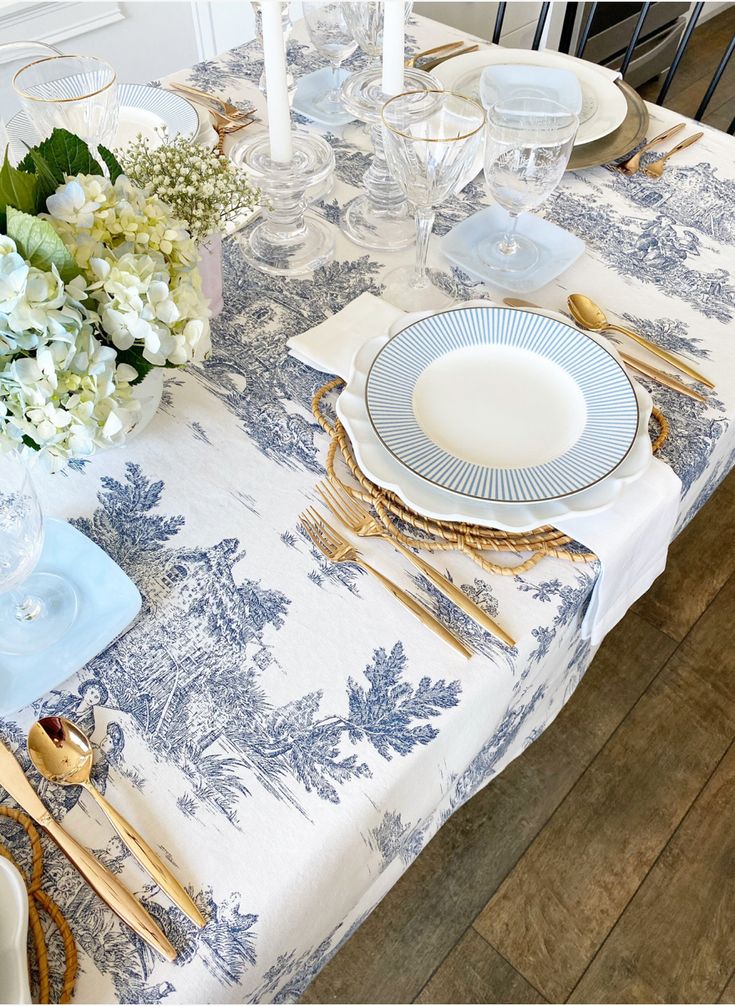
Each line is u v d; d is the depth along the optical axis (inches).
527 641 24.5
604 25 96.4
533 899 45.9
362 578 26.1
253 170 36.9
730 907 45.6
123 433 24.4
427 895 45.9
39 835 20.7
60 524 26.6
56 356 21.8
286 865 20.3
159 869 19.8
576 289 35.9
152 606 25.4
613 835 48.3
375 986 43.1
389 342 30.2
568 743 52.0
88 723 22.8
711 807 49.4
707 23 124.2
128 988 18.5
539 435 27.9
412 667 23.9
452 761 24.5
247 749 22.3
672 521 28.7
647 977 43.4
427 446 27.1
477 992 43.0
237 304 35.3
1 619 24.6
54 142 25.6
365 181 41.9
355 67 50.6
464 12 83.3
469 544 26.1
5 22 74.4
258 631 24.7
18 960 17.8
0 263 21.1
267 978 20.8
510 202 34.9
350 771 21.9
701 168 43.3
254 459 29.5
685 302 35.4
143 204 25.6
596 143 43.5
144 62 88.6
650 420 30.2
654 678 55.1
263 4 31.8
